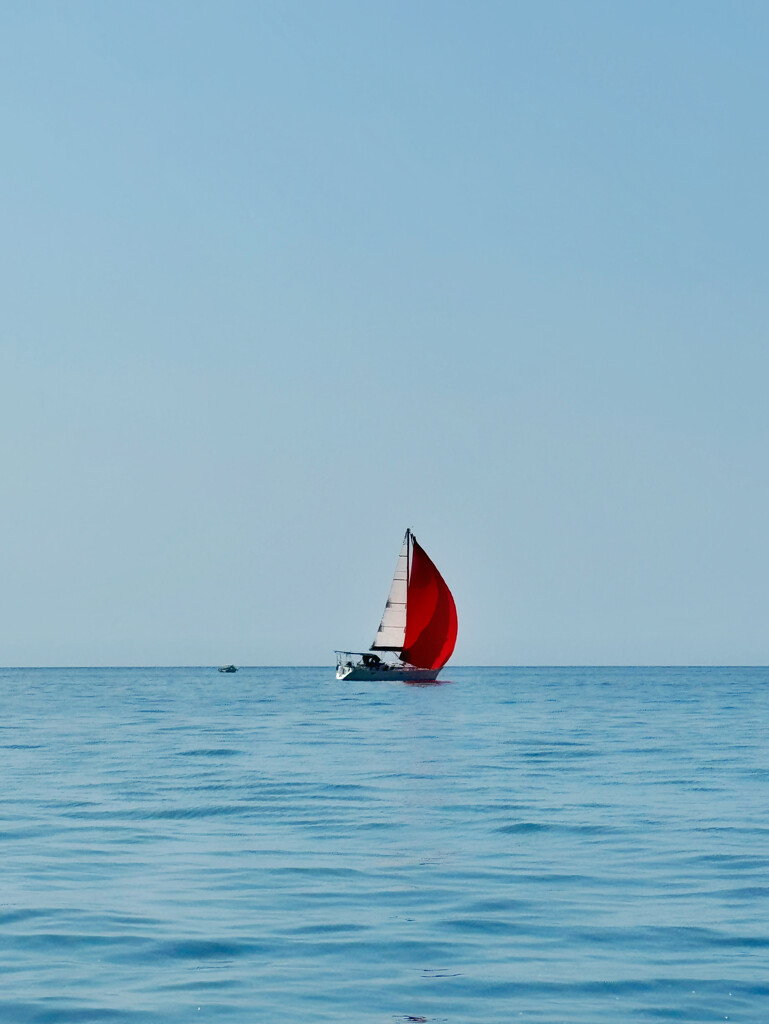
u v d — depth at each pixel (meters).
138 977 14.22
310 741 49.94
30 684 174.88
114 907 17.91
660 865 21.23
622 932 16.42
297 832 25.03
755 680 196.50
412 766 38.62
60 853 22.52
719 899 18.47
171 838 24.30
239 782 33.91
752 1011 12.95
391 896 18.70
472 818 26.88
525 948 15.59
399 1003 13.20
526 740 50.47
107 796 30.84
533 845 23.36
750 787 32.66
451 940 15.98
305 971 14.49
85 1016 12.70
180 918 17.20
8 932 16.34
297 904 18.12
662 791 31.77
